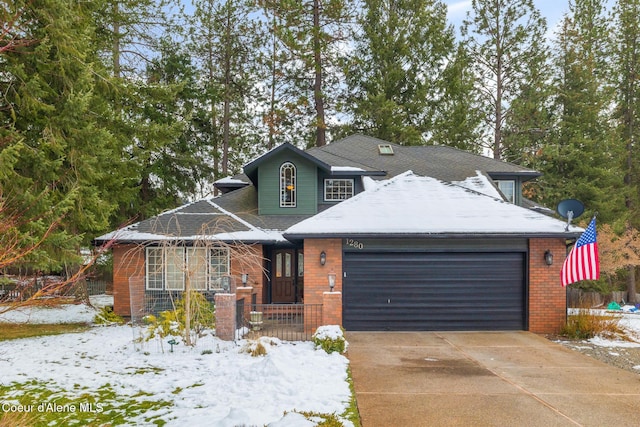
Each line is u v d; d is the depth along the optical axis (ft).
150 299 50.42
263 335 37.96
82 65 42.91
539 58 102.63
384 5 99.91
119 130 57.47
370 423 19.54
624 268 100.63
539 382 25.45
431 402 22.17
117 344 36.70
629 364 29.76
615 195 103.24
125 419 20.38
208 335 37.24
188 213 54.60
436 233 39.40
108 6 61.52
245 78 103.30
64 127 41.98
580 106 105.91
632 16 106.63
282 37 90.22
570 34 110.73
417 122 100.89
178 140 87.15
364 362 29.60
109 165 55.42
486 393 23.53
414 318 41.09
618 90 110.63
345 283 41.09
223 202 60.49
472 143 106.22
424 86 96.99
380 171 59.26
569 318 40.98
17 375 27.66
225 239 48.52
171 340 33.27
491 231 39.52
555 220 41.27
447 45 101.19
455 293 41.22
